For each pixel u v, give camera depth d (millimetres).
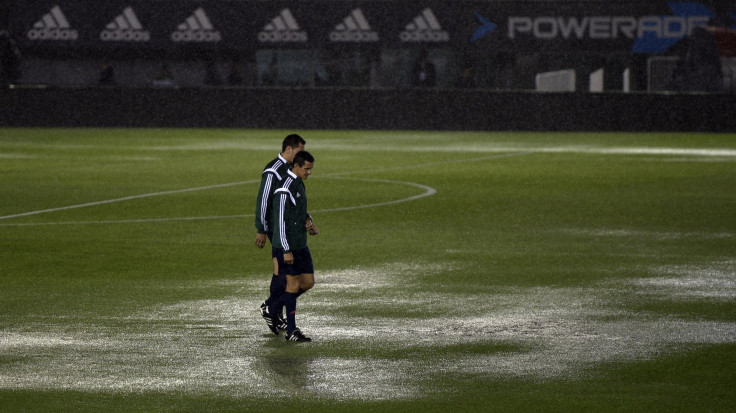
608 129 173875
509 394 27297
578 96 174000
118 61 187500
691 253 53000
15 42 185875
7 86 185000
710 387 28031
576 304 39594
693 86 181000
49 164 111062
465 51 185500
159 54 187500
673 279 45312
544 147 141875
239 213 69562
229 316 37156
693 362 30672
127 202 76125
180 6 186625
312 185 91000
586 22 182500
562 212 71250
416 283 44156
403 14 184625
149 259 50375
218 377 28844
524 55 185625
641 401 26719
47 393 27219
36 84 187250
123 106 179000
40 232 59938
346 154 129000
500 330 34938
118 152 128625
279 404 26328
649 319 36781
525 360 30859
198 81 188750
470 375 29141
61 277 45344
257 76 191000
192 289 42500
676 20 180625
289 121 178875
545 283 44250
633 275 46344
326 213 70438
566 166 111750
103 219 66188
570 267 48594
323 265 48938
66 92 178750
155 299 40312
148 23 186750
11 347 32250
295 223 32750
